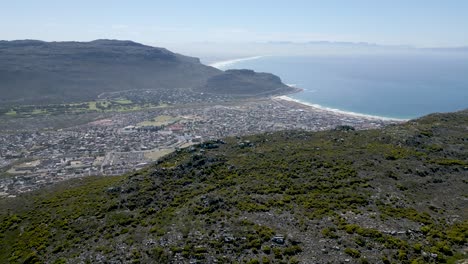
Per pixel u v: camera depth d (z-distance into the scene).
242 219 40.56
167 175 59.78
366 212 40.94
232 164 61.38
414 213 40.59
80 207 52.28
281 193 47.62
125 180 61.41
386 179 50.41
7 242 46.25
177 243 37.38
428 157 58.50
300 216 40.56
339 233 36.47
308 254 33.47
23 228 49.06
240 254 34.34
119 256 37.03
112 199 53.19
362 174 52.25
